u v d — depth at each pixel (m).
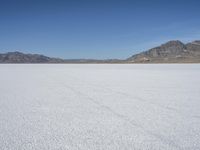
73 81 20.08
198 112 8.97
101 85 17.20
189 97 12.14
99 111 9.10
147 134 6.53
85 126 7.25
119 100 11.32
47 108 9.63
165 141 6.02
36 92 13.88
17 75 27.27
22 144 5.86
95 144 5.83
